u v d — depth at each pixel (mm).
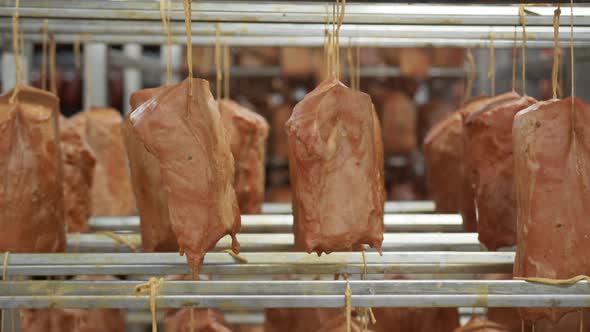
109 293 1604
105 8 1797
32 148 1860
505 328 2146
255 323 3439
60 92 4867
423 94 6035
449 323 2352
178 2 1802
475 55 4746
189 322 2166
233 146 2457
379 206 1690
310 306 1585
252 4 1812
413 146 4992
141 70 4809
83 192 2430
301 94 5602
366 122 1688
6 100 1858
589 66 3490
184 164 1609
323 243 1658
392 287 1609
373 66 4820
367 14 1802
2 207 1824
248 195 2551
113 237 2168
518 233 1747
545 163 1666
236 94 5250
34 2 1788
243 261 1870
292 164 1849
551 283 1618
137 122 1623
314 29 2352
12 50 2824
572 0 1670
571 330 1968
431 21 1810
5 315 2002
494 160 2033
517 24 1821
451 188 2609
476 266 1936
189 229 1603
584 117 1665
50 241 1919
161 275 1911
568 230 1649
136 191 1947
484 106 2102
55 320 2277
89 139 2887
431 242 2111
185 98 1625
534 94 4734
